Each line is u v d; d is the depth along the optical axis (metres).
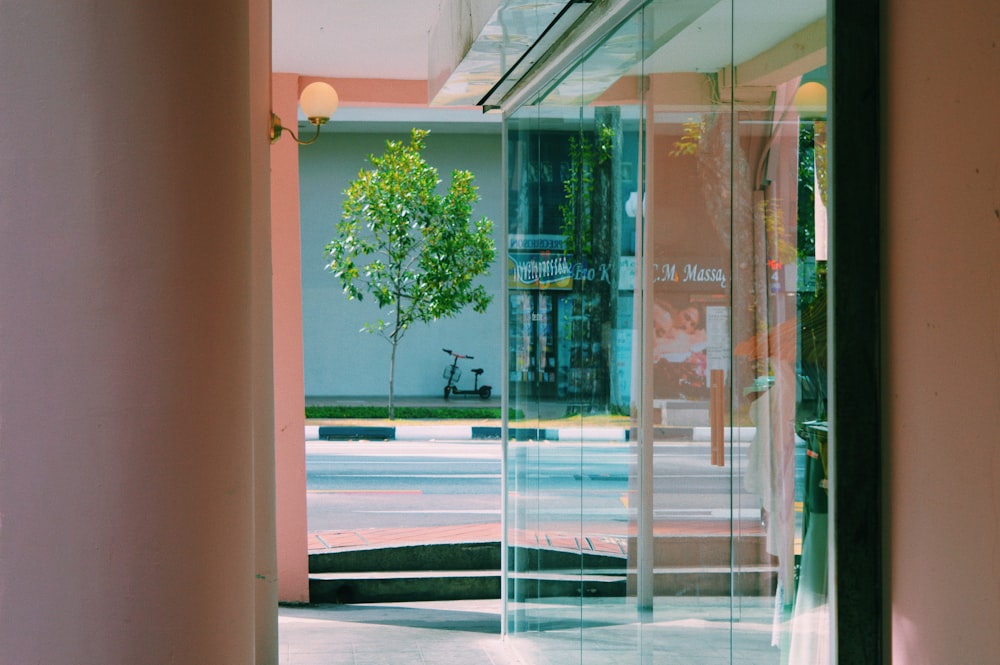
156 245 2.05
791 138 2.96
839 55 2.66
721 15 3.45
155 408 2.05
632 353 4.34
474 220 24.97
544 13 4.80
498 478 14.06
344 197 24.89
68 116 1.98
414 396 25.42
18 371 1.97
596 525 4.80
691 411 3.70
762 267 3.14
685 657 3.76
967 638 2.38
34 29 1.98
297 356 8.16
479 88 6.47
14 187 1.97
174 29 2.07
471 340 25.56
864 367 2.67
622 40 4.49
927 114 2.50
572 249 5.26
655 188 4.07
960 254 2.40
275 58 7.86
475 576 8.41
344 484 13.56
